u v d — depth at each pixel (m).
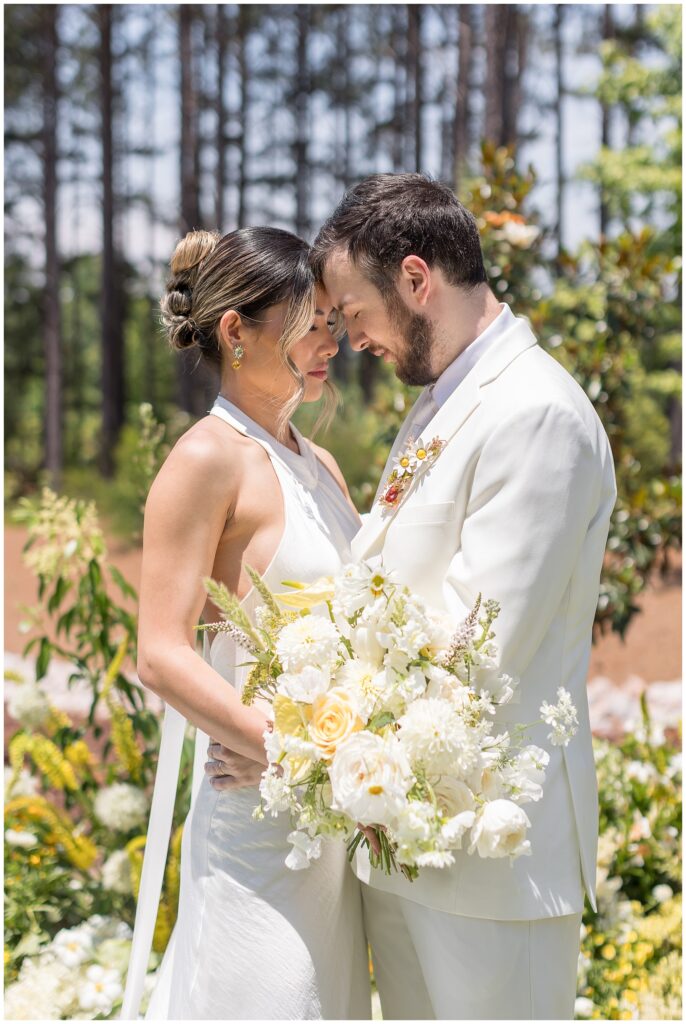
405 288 1.97
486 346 1.98
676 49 9.95
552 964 1.86
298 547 2.01
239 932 1.96
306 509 2.10
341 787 1.58
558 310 4.19
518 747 1.80
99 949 2.99
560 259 4.22
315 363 2.19
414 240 1.95
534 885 1.82
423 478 1.96
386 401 4.20
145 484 3.54
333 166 18.86
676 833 3.46
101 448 16.11
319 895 2.00
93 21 16.38
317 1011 1.94
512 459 1.80
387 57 17.92
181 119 16.38
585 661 1.98
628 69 10.16
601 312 4.16
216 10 16.73
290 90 18.00
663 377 10.09
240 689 2.06
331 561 2.04
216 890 2.00
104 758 3.49
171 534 1.94
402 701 1.65
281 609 1.99
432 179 2.06
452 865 1.83
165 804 2.21
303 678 1.65
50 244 16.69
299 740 1.64
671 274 4.23
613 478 2.01
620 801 3.56
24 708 3.41
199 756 2.20
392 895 2.03
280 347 2.09
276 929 1.95
